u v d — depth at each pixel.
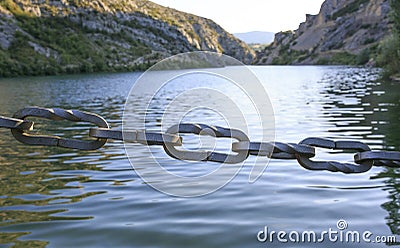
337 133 12.11
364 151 2.29
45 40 116.25
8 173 7.91
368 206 5.76
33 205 5.94
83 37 134.25
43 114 2.11
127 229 4.96
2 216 5.50
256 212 5.51
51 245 4.55
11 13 120.75
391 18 39.72
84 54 118.69
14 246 4.54
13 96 33.50
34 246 4.54
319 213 5.49
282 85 38.34
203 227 5.01
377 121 14.20
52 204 5.98
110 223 5.16
